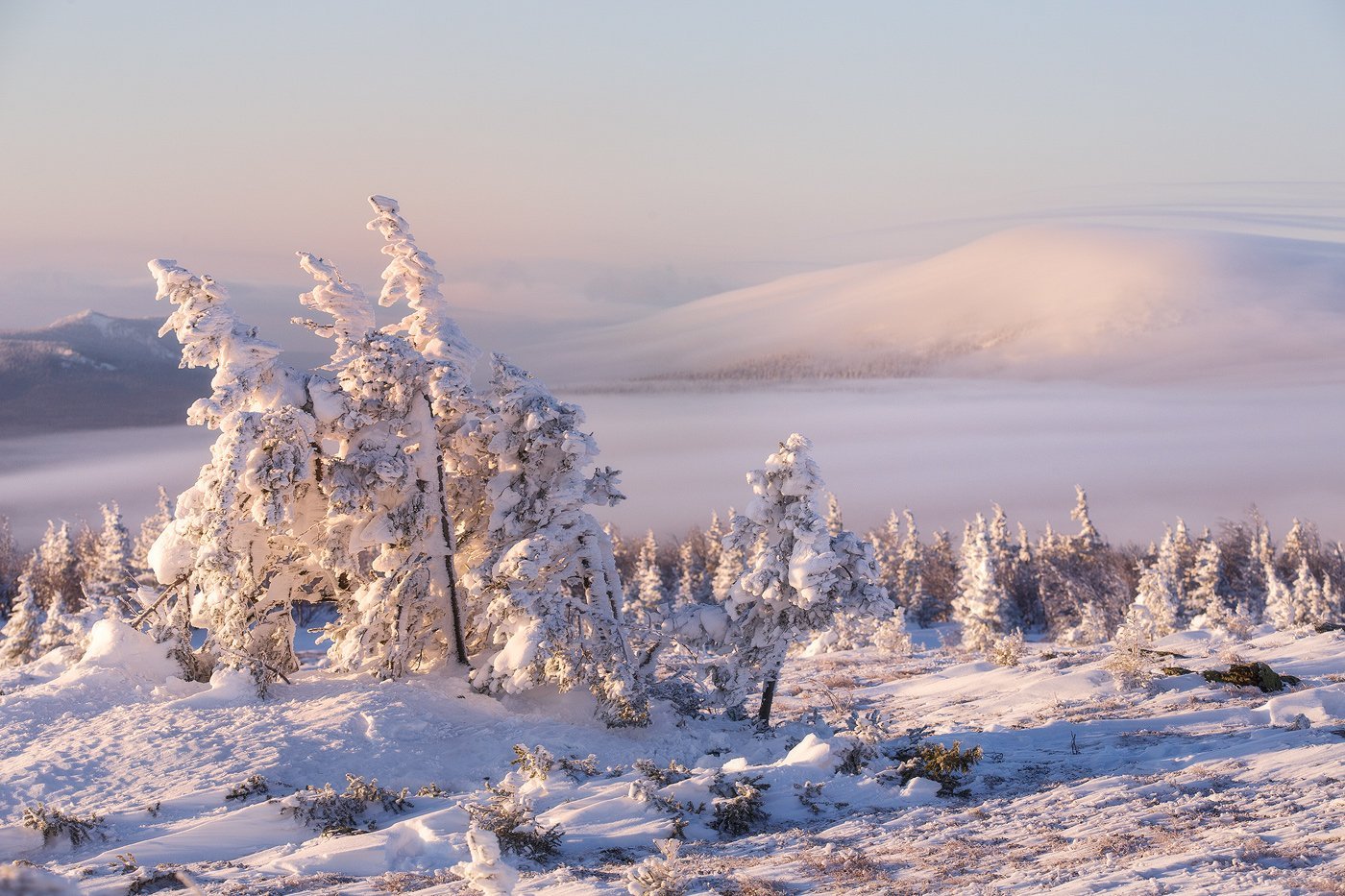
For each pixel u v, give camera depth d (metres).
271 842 14.10
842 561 22.41
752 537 23.00
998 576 79.75
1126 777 14.70
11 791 17.25
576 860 12.48
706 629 23.67
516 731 21.38
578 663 22.73
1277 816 11.56
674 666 29.89
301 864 12.25
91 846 14.05
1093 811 12.98
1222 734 17.36
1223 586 83.00
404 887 11.02
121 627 24.30
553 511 23.45
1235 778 13.87
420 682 23.62
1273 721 18.20
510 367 23.88
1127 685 23.30
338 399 23.34
